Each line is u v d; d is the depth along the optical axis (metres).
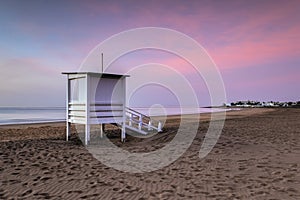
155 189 5.65
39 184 5.96
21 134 16.33
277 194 5.17
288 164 7.45
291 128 16.53
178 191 5.49
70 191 5.53
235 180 6.15
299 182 5.88
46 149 10.18
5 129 19.66
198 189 5.59
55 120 32.22
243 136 12.86
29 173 6.82
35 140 12.53
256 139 11.91
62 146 11.16
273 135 13.18
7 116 42.31
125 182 6.19
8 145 10.69
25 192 5.44
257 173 6.66
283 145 10.38
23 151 9.56
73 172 7.02
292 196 5.05
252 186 5.68
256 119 25.92
